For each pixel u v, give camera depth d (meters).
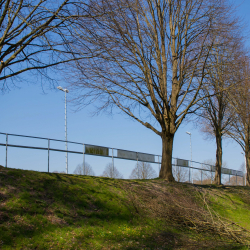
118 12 10.48
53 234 7.85
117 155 15.97
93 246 7.96
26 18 9.64
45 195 9.59
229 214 14.40
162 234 10.08
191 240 9.73
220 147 23.28
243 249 8.77
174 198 12.52
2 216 7.73
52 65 10.31
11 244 6.89
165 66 17.05
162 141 16.91
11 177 9.65
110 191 11.99
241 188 21.84
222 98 22.42
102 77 15.15
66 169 13.47
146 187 13.80
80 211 9.62
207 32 15.25
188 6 16.27
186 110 16.38
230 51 16.80
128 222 10.32
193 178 22.83
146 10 17.08
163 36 17.00
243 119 24.47
